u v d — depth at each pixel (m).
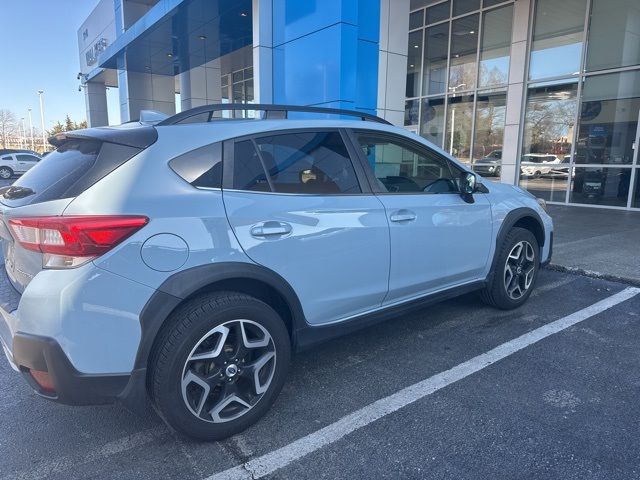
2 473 2.35
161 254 2.28
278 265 2.67
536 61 11.89
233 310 2.48
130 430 2.71
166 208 2.34
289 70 7.97
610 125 10.82
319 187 2.95
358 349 3.71
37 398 3.07
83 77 23.75
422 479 2.27
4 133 76.81
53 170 2.62
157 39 13.75
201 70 17.42
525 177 12.38
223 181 2.59
